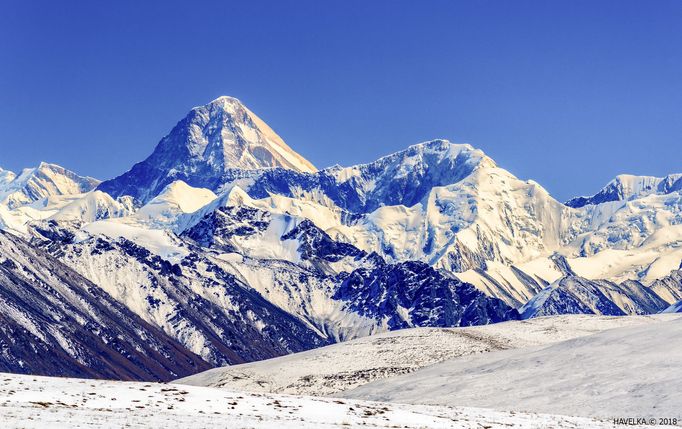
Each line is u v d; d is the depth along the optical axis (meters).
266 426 89.88
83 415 88.12
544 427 105.50
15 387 105.62
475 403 147.88
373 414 107.94
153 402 103.44
